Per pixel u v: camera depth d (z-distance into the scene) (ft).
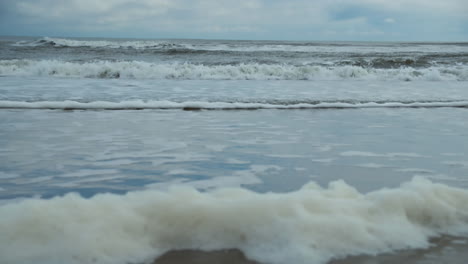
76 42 91.04
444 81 47.09
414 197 8.02
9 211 6.48
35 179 10.95
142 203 7.13
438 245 7.22
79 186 10.43
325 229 6.92
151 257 6.36
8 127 17.92
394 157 14.02
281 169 12.30
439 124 20.95
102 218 6.61
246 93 32.01
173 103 25.09
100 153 13.87
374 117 23.00
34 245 5.98
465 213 8.21
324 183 10.95
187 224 6.94
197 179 11.17
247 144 15.71
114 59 63.31
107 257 6.07
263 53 81.82
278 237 6.75
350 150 14.98
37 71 42.96
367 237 7.00
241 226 6.95
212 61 63.26
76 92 29.84
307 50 94.84
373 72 49.16
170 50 78.23
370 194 8.34
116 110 23.31
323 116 23.06
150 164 12.61
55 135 16.61
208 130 18.39
